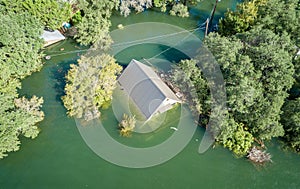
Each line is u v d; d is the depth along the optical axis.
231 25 35.72
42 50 34.47
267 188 25.33
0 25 28.28
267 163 26.55
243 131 26.98
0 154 24.62
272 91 27.70
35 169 25.44
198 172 25.75
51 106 29.42
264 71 28.62
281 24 33.34
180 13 39.94
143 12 40.53
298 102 27.12
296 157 27.09
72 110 27.67
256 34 30.56
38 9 32.72
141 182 24.95
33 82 31.48
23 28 30.22
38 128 27.81
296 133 27.23
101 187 24.59
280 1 35.25
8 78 28.92
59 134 27.55
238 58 28.47
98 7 37.00
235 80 27.55
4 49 28.59
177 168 25.84
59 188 24.45
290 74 27.97
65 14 35.03
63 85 31.33
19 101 26.98
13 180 24.77
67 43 35.56
